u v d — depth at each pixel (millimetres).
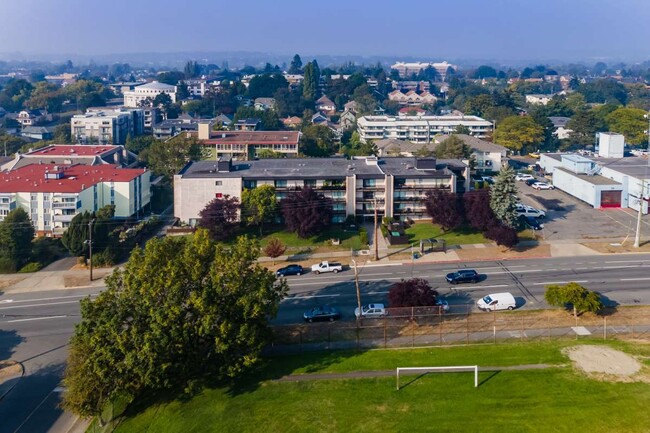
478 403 49156
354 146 185000
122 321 52844
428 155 148625
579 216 106312
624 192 111250
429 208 95938
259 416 49344
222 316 54156
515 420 46812
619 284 75188
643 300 69875
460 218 93688
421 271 82125
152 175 138000
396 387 51969
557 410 47719
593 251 88562
